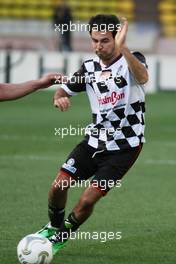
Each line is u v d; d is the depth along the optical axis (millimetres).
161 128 56406
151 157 43031
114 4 107188
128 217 27875
